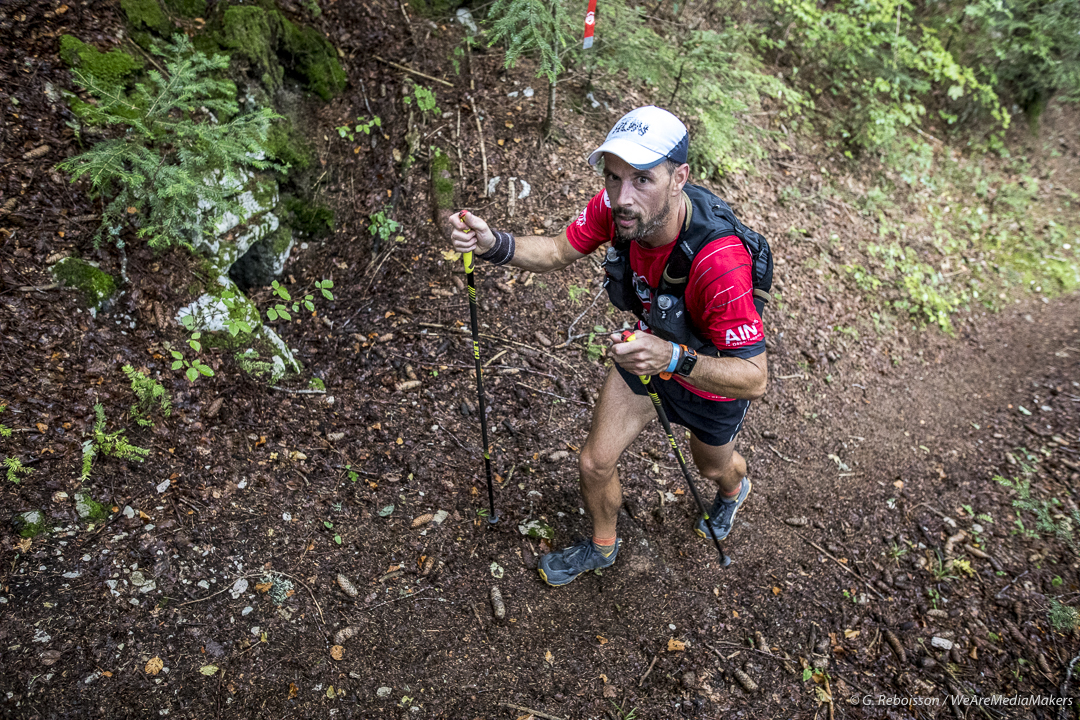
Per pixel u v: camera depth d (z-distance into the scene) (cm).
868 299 539
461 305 410
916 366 516
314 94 460
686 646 301
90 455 279
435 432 355
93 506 271
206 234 367
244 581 273
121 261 335
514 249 267
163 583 261
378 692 257
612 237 255
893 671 315
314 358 383
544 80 502
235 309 358
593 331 421
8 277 302
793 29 664
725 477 317
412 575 296
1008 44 743
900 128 687
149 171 334
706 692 286
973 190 703
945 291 585
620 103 520
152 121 353
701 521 347
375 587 288
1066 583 368
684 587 324
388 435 348
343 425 347
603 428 265
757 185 550
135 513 276
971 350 550
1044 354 561
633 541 335
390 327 397
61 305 309
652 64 470
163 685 237
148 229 334
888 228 605
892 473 424
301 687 251
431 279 418
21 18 346
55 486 269
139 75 373
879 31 669
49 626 238
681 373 222
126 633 245
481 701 263
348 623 273
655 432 391
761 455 407
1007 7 721
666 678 288
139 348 323
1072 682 319
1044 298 621
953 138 741
